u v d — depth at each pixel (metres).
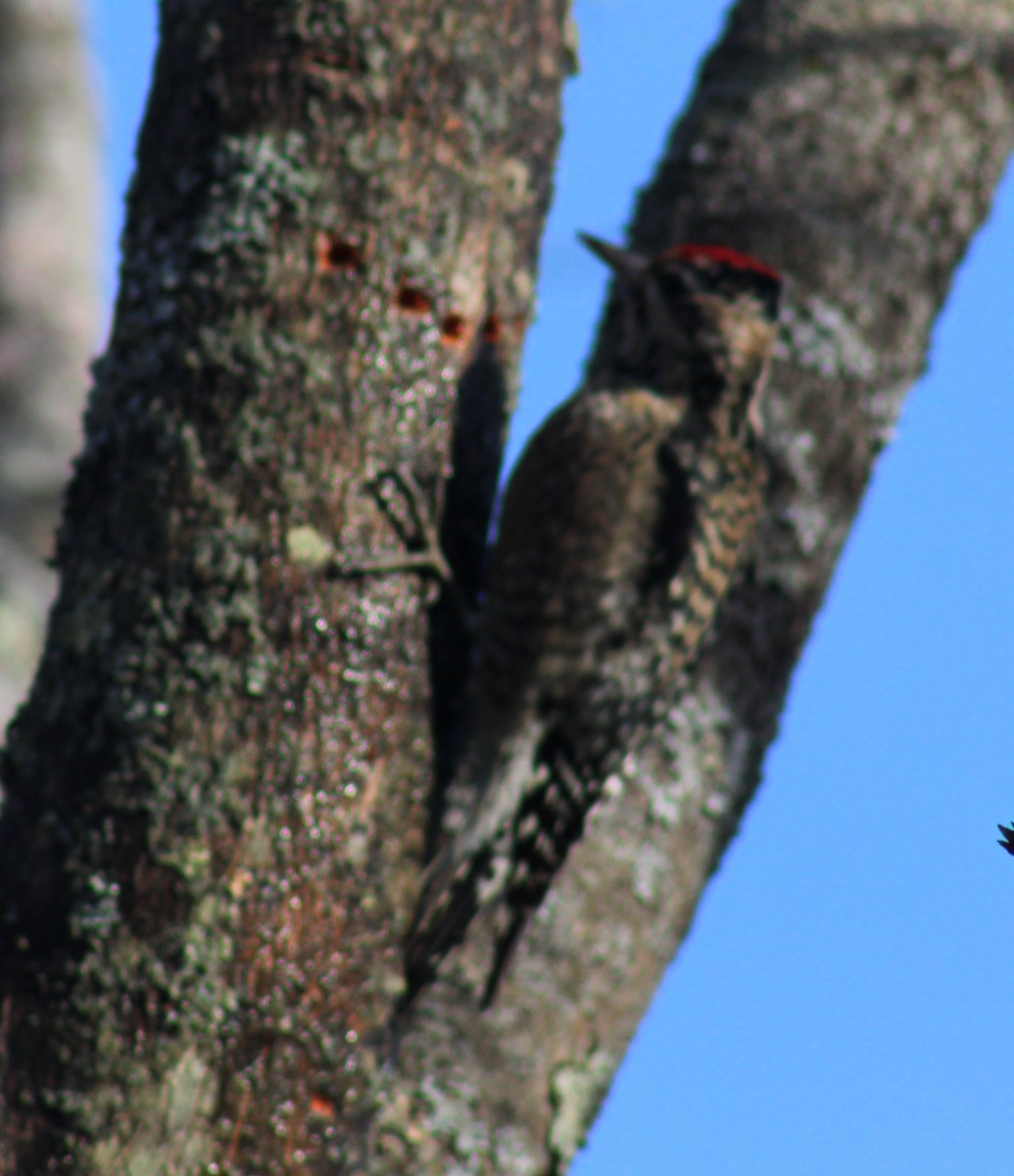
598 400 9.56
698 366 9.63
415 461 7.91
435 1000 8.15
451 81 8.12
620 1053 8.39
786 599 9.37
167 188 7.94
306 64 7.92
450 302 8.07
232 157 7.86
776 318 9.70
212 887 7.10
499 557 9.12
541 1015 8.22
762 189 10.10
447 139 8.09
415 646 7.82
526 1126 8.03
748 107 10.41
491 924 8.38
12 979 7.07
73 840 7.15
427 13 8.09
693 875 8.80
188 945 7.02
